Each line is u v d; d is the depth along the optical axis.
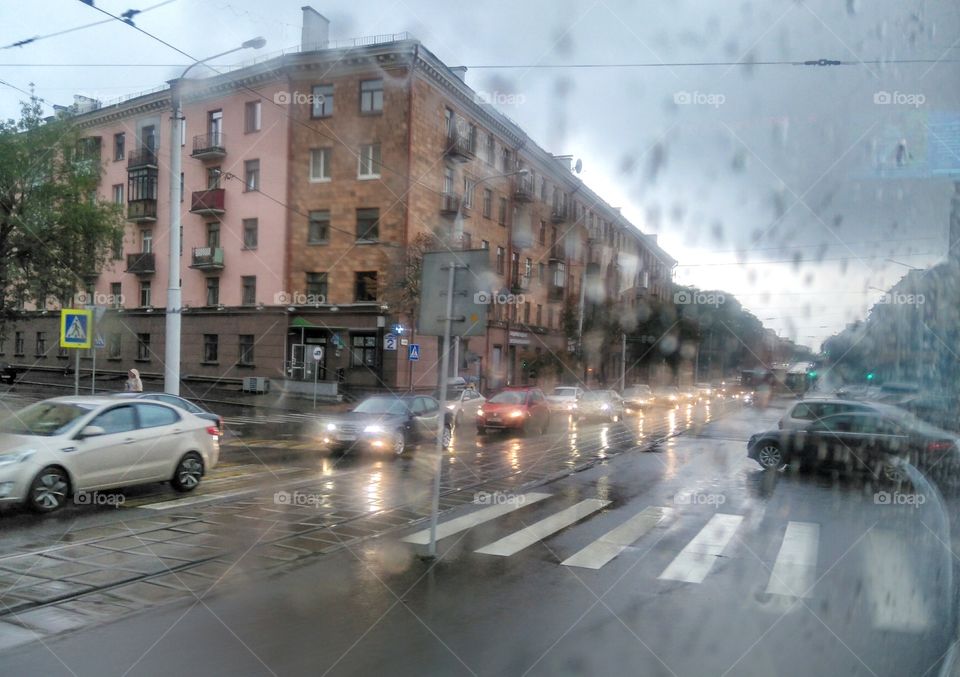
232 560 6.96
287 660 4.68
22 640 4.93
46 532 7.92
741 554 7.44
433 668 4.58
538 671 4.55
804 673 4.53
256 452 15.45
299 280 32.03
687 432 22.92
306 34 31.69
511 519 9.08
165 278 36.75
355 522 8.70
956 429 6.24
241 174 33.41
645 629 5.29
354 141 30.84
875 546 7.73
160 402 10.56
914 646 4.92
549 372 41.38
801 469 13.30
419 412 16.31
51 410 9.77
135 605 5.67
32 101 23.39
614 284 47.81
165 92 35.56
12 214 23.00
